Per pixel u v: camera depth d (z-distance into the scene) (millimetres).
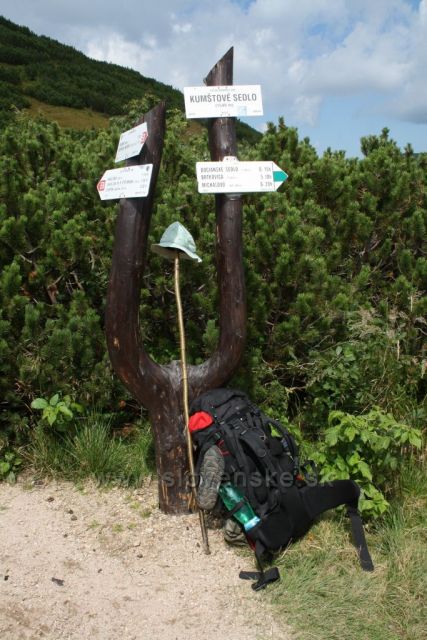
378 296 5520
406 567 3314
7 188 4688
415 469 4148
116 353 3498
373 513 3613
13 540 3480
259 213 5195
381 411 4152
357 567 3342
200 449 3420
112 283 3438
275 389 4516
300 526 3303
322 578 3242
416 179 5961
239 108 3453
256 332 4484
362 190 5855
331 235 5301
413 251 5680
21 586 3094
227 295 3584
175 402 3625
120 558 3379
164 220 4621
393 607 3084
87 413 4391
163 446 3668
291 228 4578
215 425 3357
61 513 3793
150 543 3508
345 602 3088
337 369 4453
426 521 3742
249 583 3215
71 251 4520
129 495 3992
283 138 6066
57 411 4043
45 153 5777
